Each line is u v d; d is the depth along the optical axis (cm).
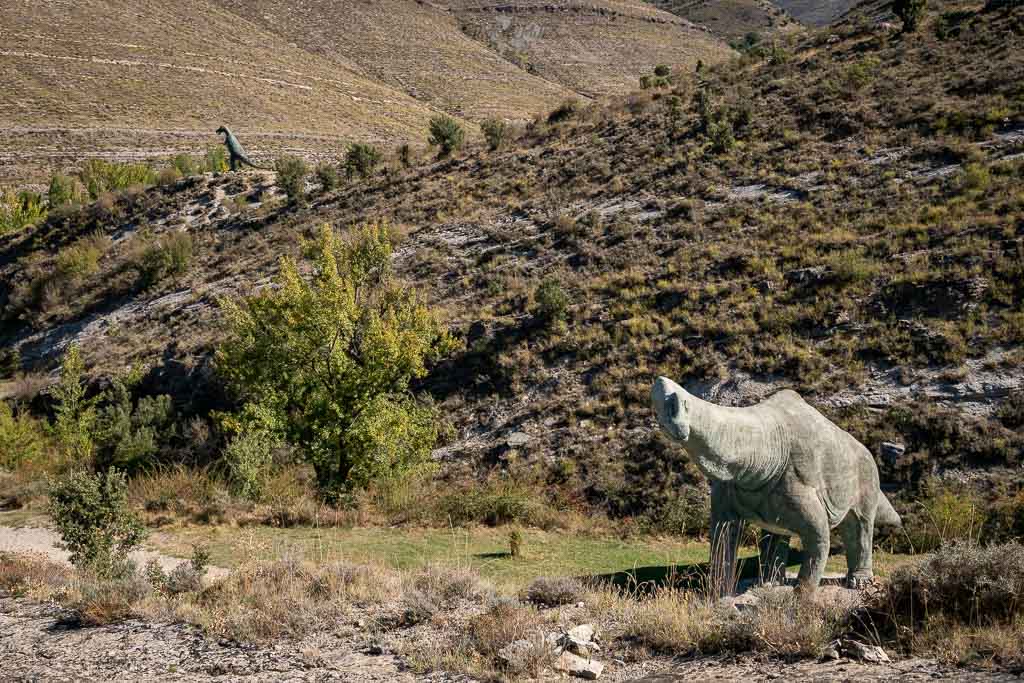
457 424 2453
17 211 6144
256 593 1039
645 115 4300
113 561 1333
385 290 2522
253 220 4681
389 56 14075
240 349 2292
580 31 17962
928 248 2397
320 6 15638
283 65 12025
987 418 1825
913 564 814
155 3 13138
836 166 3067
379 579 1088
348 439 2162
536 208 3650
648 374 2348
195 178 5506
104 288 4509
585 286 2852
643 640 820
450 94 12750
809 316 2305
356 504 2020
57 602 1136
